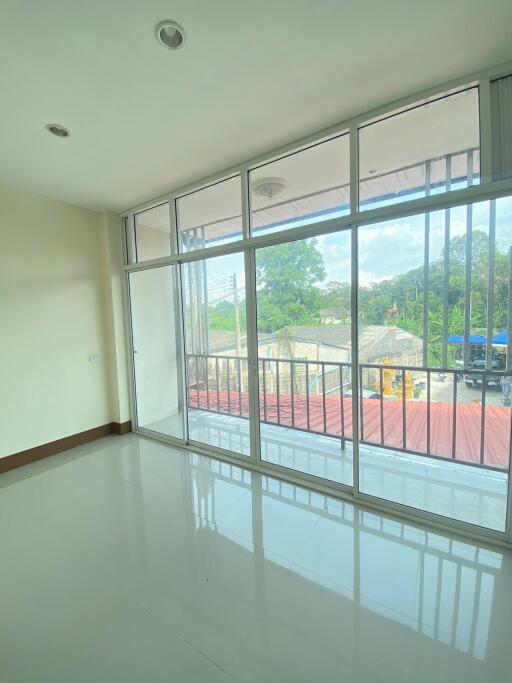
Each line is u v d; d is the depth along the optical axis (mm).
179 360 3564
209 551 1957
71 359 3572
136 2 1366
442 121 2021
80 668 1301
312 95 1969
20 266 3145
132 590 1682
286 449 3248
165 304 3707
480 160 1887
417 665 1283
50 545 2037
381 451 2961
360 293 2381
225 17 1446
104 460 3264
